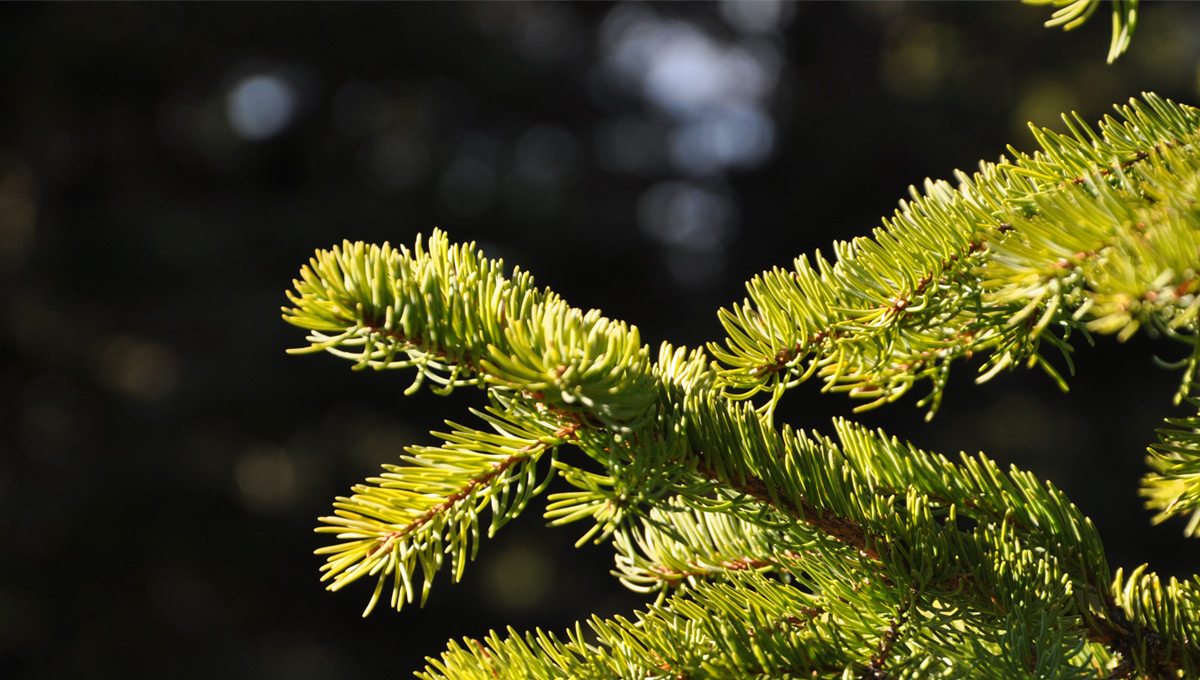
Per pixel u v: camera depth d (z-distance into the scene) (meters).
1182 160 0.66
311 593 8.02
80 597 7.12
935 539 0.88
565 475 0.78
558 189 10.82
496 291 0.76
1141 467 9.80
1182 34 11.81
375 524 0.78
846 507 0.88
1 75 7.96
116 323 7.96
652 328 10.70
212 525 7.54
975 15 11.72
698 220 11.82
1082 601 0.92
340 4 9.41
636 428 0.73
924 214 0.89
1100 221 0.62
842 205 11.11
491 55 10.39
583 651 0.85
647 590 1.02
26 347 7.71
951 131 10.98
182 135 9.26
